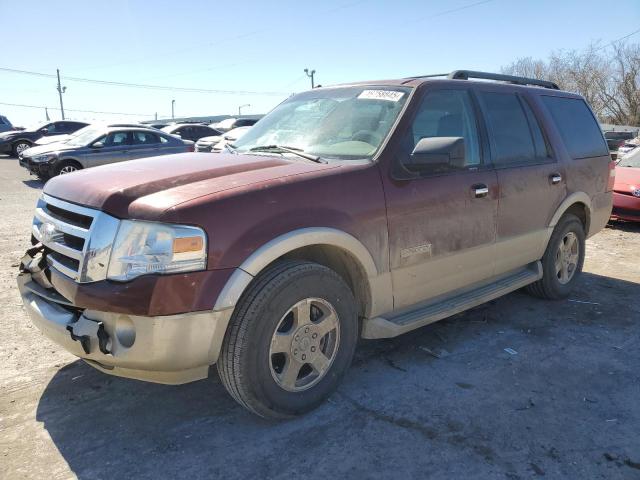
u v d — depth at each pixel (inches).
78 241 114.1
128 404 132.1
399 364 154.1
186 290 104.6
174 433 120.3
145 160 145.3
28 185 558.3
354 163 135.2
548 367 153.6
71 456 111.8
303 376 128.1
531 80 205.8
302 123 161.9
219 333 109.3
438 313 152.9
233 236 109.0
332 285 124.3
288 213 116.9
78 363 153.0
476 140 164.1
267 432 120.6
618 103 1961.1
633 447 116.4
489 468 108.9
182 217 105.0
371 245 131.7
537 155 187.0
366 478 105.7
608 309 202.1
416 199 141.1
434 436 119.5
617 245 311.3
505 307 202.4
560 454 113.7
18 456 111.5
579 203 208.7
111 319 106.9
